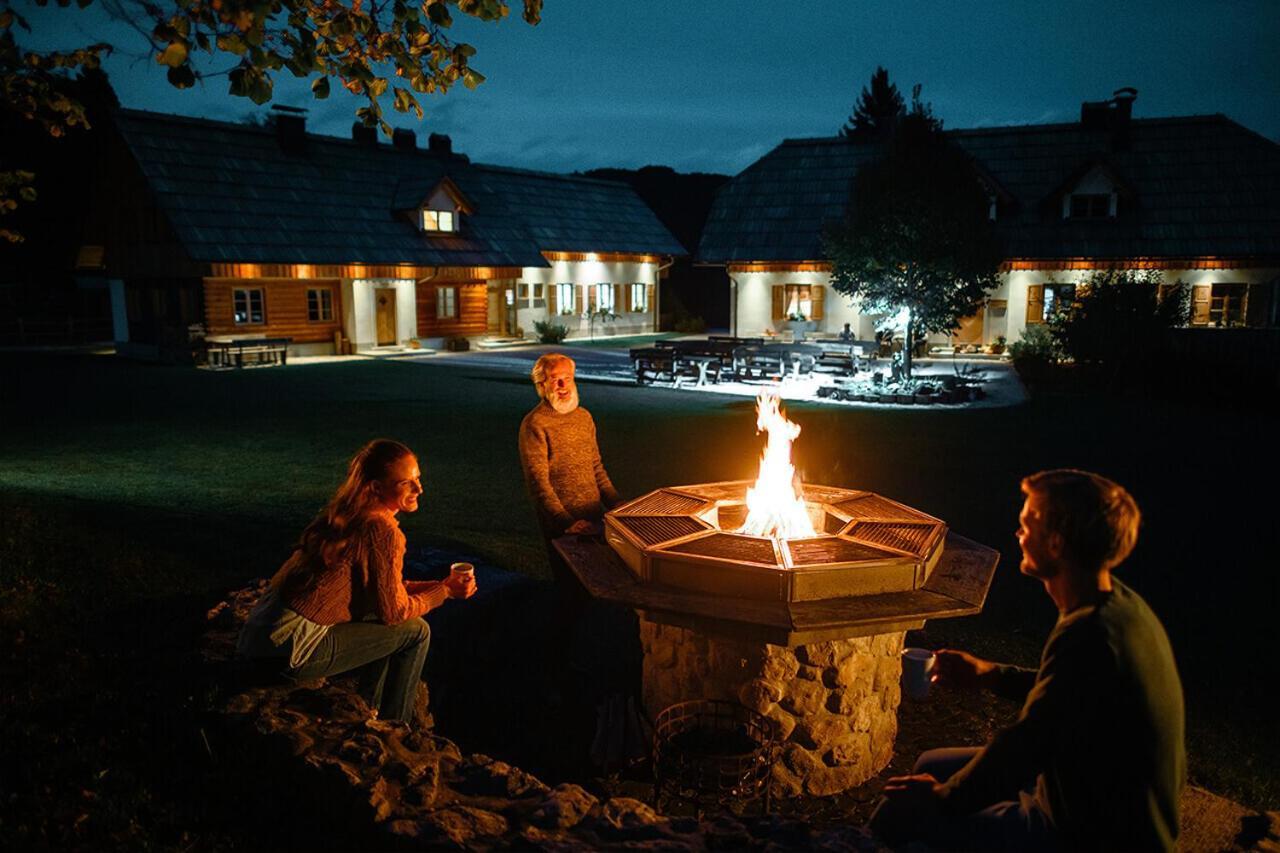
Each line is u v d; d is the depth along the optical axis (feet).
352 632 11.30
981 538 25.23
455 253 95.81
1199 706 14.93
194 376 68.44
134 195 82.58
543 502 15.70
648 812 9.00
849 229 59.62
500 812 9.02
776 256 98.37
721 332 128.26
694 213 159.53
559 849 8.25
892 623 10.85
